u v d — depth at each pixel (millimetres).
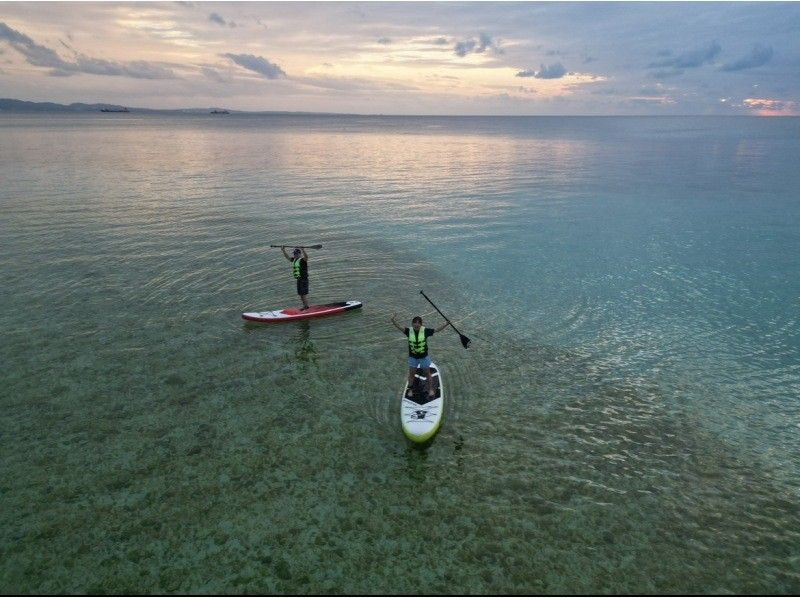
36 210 32844
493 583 8148
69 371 14062
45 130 128750
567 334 17141
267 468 10609
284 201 38125
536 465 10836
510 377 14398
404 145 100562
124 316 17578
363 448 11289
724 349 16125
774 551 8812
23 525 9094
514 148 93562
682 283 21812
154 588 8016
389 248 26672
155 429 11766
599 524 9305
